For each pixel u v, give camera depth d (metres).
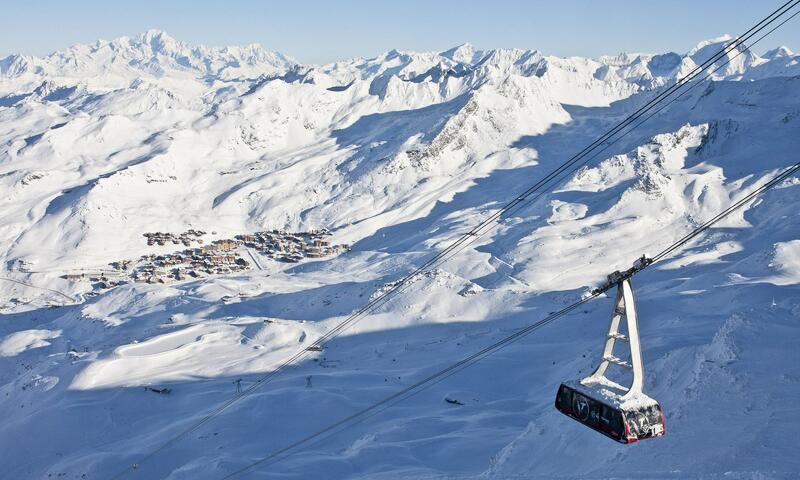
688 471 28.84
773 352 45.50
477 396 107.38
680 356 58.09
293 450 88.12
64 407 122.56
